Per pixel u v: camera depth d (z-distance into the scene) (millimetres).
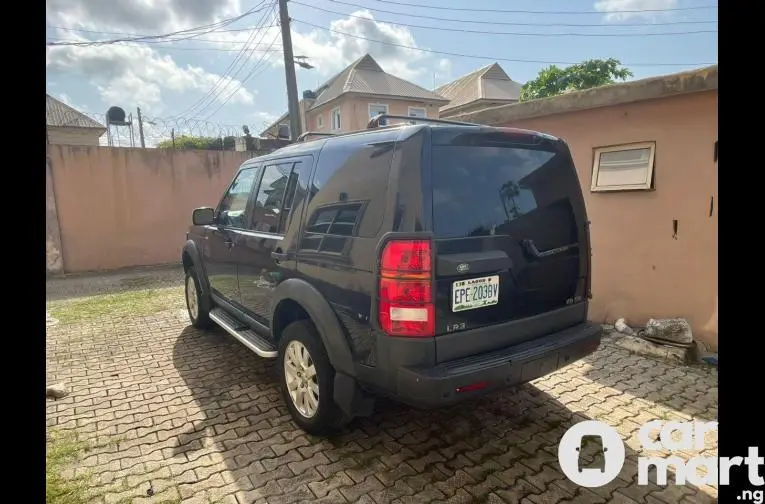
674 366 4105
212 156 10562
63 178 9156
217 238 4426
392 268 2293
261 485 2602
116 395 3762
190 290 5441
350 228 2598
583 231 3145
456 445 2959
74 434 3158
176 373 4195
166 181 10141
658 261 4680
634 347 4406
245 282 3854
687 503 2428
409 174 2342
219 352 4730
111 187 9617
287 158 3486
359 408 2703
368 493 2520
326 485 2590
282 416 3361
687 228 4465
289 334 3100
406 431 3123
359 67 30500
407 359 2291
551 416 3301
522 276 2686
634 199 4777
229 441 3047
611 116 4852
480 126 2648
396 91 29750
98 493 2547
